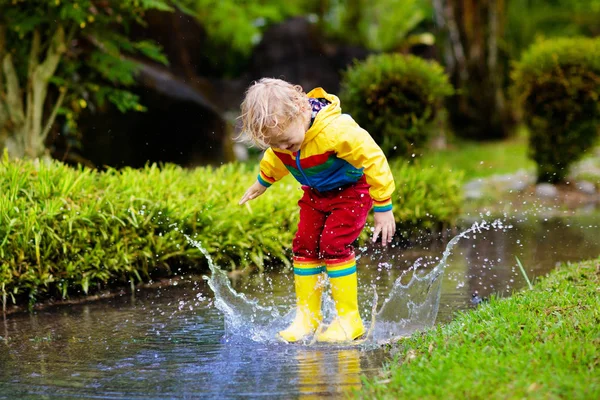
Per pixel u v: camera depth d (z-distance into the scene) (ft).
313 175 12.27
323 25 57.52
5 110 24.82
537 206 32.50
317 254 13.00
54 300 16.84
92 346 12.78
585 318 11.81
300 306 13.12
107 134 32.78
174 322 14.49
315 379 10.45
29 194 17.81
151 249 18.72
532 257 20.75
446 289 16.83
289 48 52.70
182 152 35.50
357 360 11.32
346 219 12.52
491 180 37.83
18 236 16.33
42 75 25.20
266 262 21.15
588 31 67.56
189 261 19.65
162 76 34.65
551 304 13.17
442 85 27.40
